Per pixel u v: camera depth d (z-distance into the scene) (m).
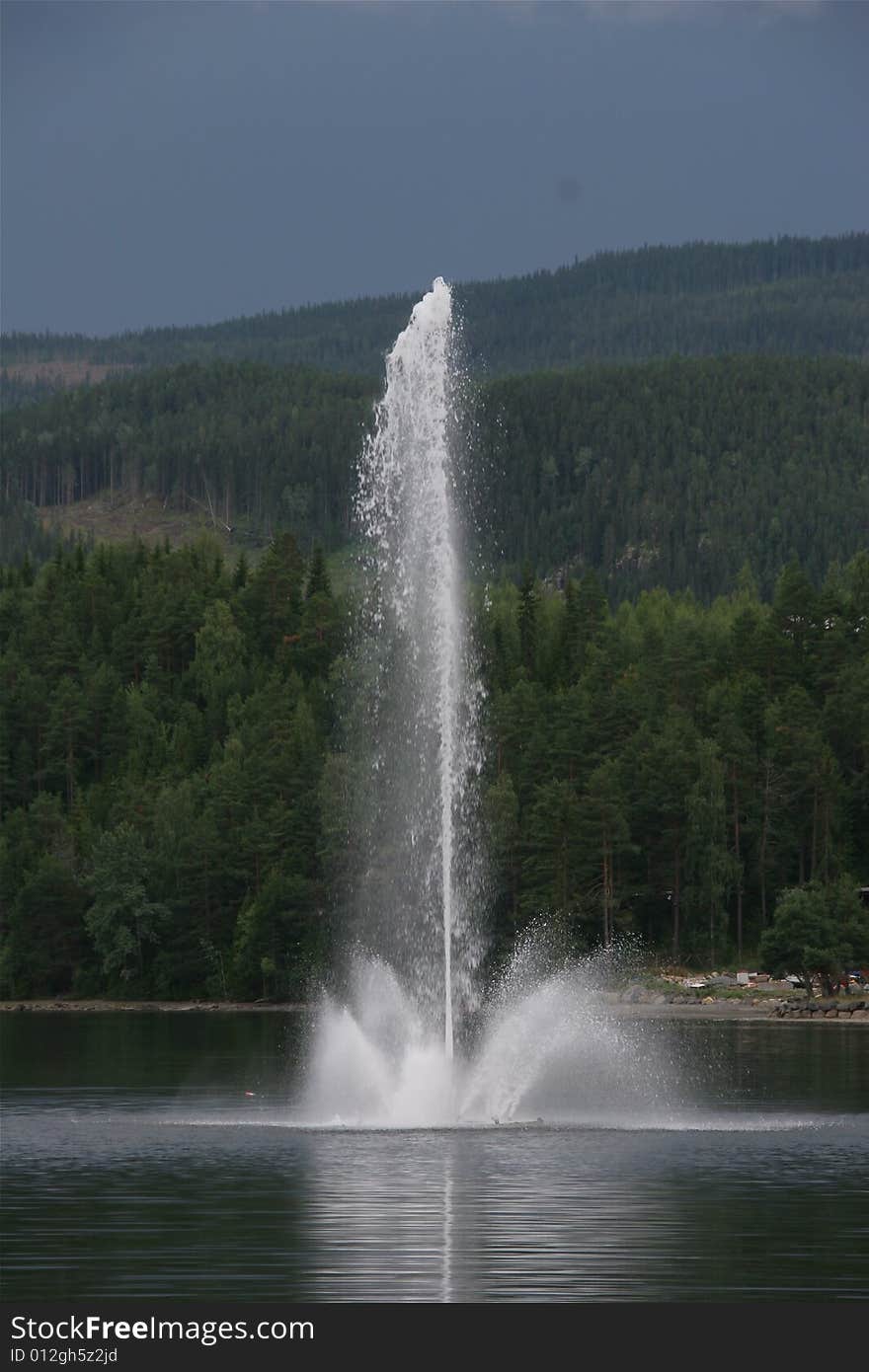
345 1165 91.56
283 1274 66.12
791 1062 163.75
